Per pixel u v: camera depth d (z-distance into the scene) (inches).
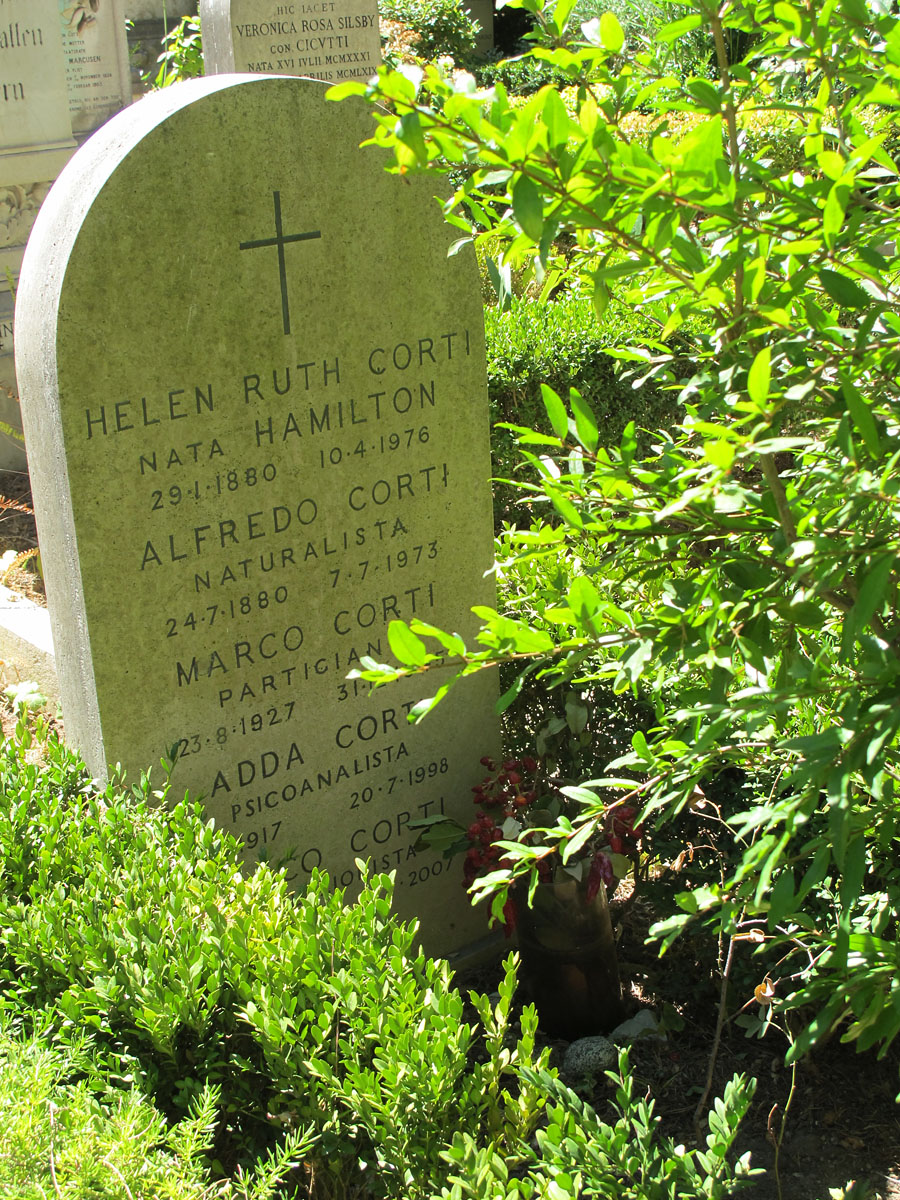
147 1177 58.6
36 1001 67.4
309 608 85.4
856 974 59.0
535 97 49.6
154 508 79.6
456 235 86.4
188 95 77.4
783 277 60.7
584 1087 80.6
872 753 49.6
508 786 89.7
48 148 154.6
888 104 60.9
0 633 113.3
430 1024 65.0
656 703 66.7
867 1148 76.9
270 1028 64.4
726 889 60.4
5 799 75.9
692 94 58.8
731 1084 64.9
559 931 83.2
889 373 60.4
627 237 56.6
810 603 59.1
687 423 62.2
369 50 167.0
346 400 84.5
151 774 81.9
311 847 88.0
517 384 121.6
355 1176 66.1
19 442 147.4
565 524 64.7
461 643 58.9
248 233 79.6
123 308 76.9
